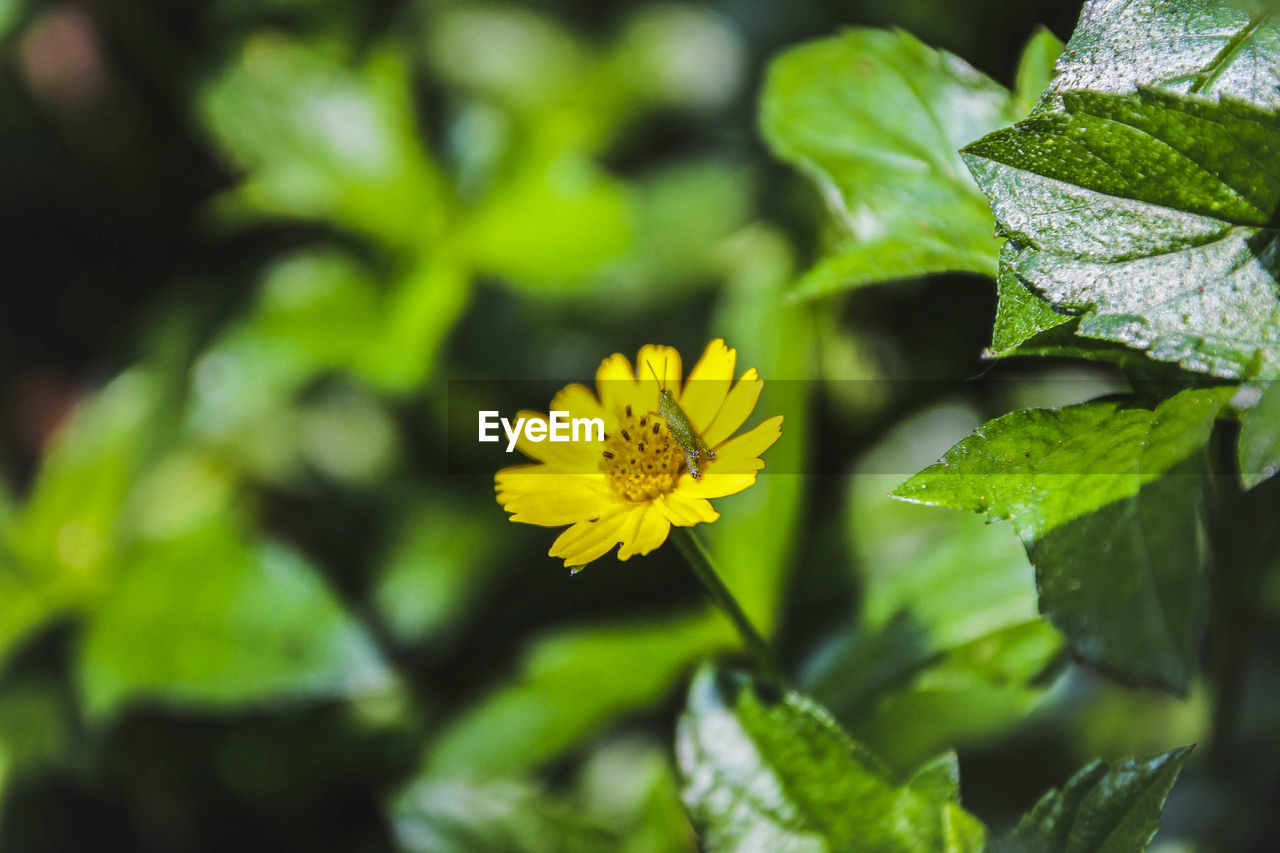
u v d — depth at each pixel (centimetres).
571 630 30
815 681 23
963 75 21
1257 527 21
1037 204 18
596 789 28
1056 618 19
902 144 21
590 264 31
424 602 30
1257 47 18
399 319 30
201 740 30
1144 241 18
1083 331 18
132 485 30
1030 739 26
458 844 24
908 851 20
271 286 31
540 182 31
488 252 31
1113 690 25
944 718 23
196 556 28
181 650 27
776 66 22
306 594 28
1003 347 19
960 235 21
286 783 30
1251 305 18
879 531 26
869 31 21
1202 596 20
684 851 24
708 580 21
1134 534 19
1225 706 23
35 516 30
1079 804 19
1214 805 24
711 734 21
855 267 20
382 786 29
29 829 30
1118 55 18
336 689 27
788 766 20
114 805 31
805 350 27
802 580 26
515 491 21
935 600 23
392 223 31
